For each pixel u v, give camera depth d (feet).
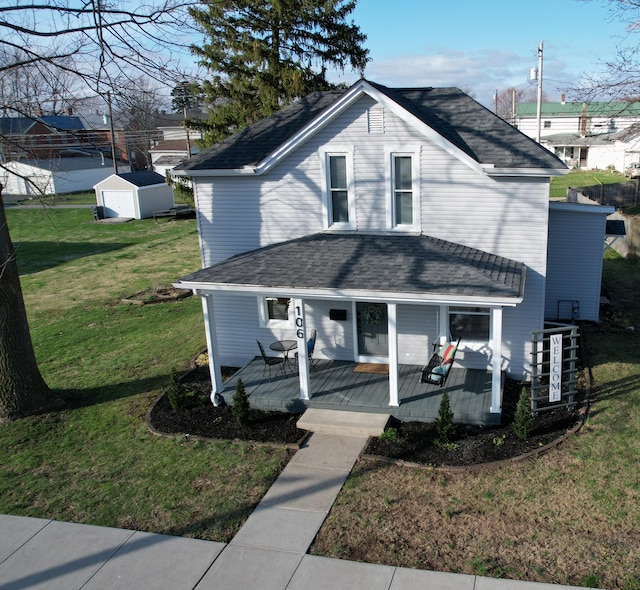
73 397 47.24
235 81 90.38
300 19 87.45
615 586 24.39
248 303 49.85
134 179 148.25
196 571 27.07
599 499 30.12
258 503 31.86
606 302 63.62
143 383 49.29
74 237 126.21
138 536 29.78
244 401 40.52
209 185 49.03
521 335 44.47
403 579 25.55
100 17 39.27
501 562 26.21
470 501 30.73
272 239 48.96
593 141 209.87
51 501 33.30
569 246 56.54
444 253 41.39
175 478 34.83
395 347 38.99
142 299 74.79
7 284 42.39
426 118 46.01
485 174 41.91
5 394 43.32
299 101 55.06
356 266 41.22
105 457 37.81
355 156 44.57
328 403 41.16
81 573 27.43
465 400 40.47
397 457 35.27
